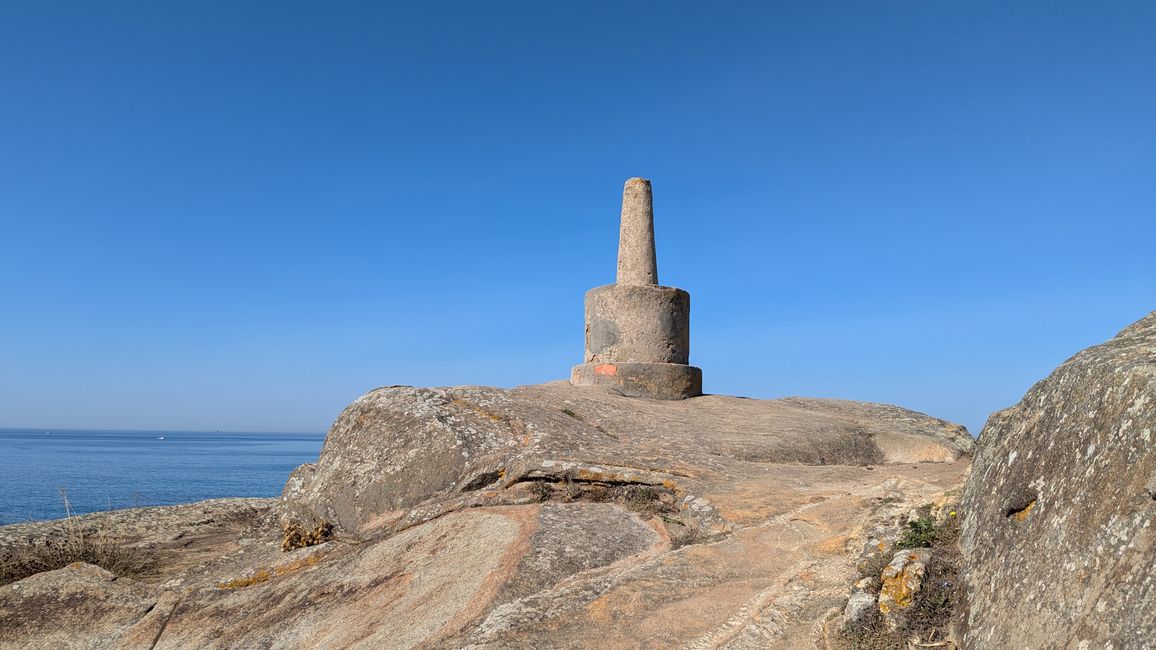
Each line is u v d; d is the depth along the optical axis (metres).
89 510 33.84
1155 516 4.65
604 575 8.75
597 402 16.53
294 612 9.70
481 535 10.41
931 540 7.60
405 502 12.79
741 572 8.52
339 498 13.28
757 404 19.42
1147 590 4.43
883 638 6.56
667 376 18.77
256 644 9.15
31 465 81.31
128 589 11.09
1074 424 5.91
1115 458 5.19
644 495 11.74
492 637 7.24
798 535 9.53
